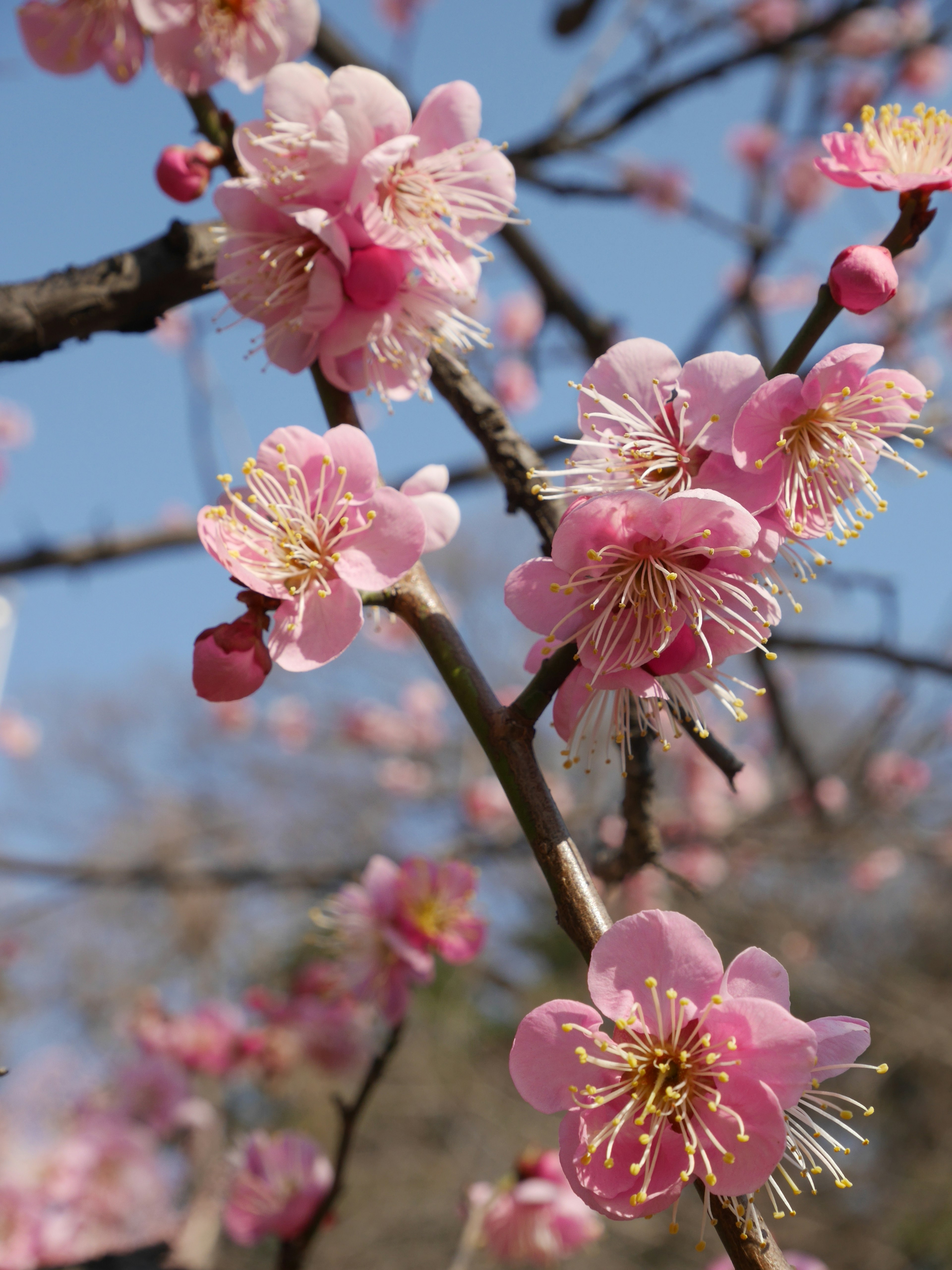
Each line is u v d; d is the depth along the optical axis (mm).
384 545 258
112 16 306
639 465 252
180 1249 411
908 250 264
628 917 234
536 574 249
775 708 548
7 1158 580
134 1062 636
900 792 961
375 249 276
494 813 1011
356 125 271
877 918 1839
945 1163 1619
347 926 387
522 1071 233
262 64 302
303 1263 357
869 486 254
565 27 531
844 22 504
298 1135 412
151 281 296
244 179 285
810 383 247
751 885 1404
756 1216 229
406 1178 1675
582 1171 231
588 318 501
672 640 246
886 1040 1453
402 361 284
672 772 1142
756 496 249
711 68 505
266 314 286
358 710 1394
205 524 254
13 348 291
